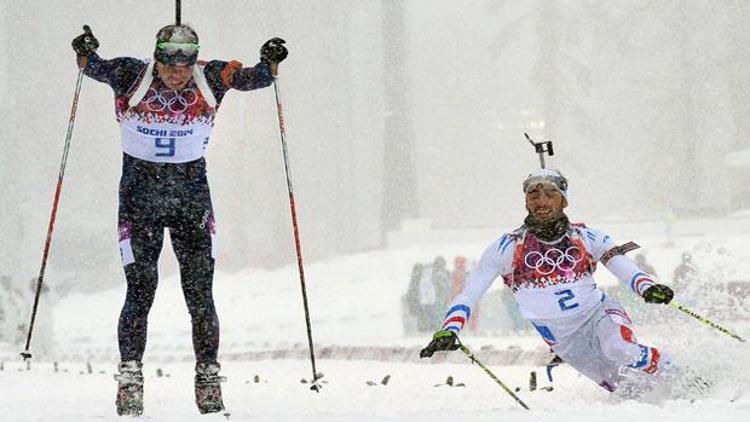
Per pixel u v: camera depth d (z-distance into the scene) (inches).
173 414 810.8
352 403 931.3
